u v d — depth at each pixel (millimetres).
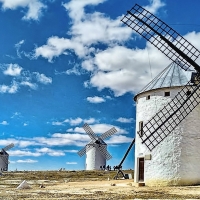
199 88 30734
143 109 32531
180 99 30641
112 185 31562
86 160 79000
